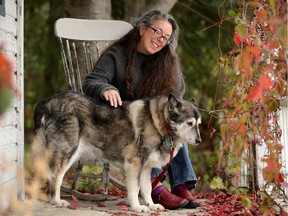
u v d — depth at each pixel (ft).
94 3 29.91
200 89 39.14
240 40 13.00
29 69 42.63
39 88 42.98
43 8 41.81
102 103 17.17
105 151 17.06
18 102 16.99
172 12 38.75
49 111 16.98
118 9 38.75
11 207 14.58
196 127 16.53
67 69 20.47
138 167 16.58
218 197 19.34
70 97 16.99
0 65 4.78
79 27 20.67
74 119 16.72
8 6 16.22
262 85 12.19
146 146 16.49
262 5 12.88
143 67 18.21
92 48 27.91
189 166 17.78
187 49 39.37
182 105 16.53
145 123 16.53
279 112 16.85
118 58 18.06
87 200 19.02
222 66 14.64
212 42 38.11
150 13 17.92
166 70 18.02
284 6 12.73
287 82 13.37
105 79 17.79
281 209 14.07
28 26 40.83
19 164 16.98
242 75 13.14
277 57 13.21
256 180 17.49
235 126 13.43
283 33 11.12
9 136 15.93
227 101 13.76
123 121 16.71
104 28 20.86
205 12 37.70
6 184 15.26
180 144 16.90
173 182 17.81
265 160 13.29
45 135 16.92
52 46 39.37
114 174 23.88
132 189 16.66
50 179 16.75
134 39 17.93
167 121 16.39
